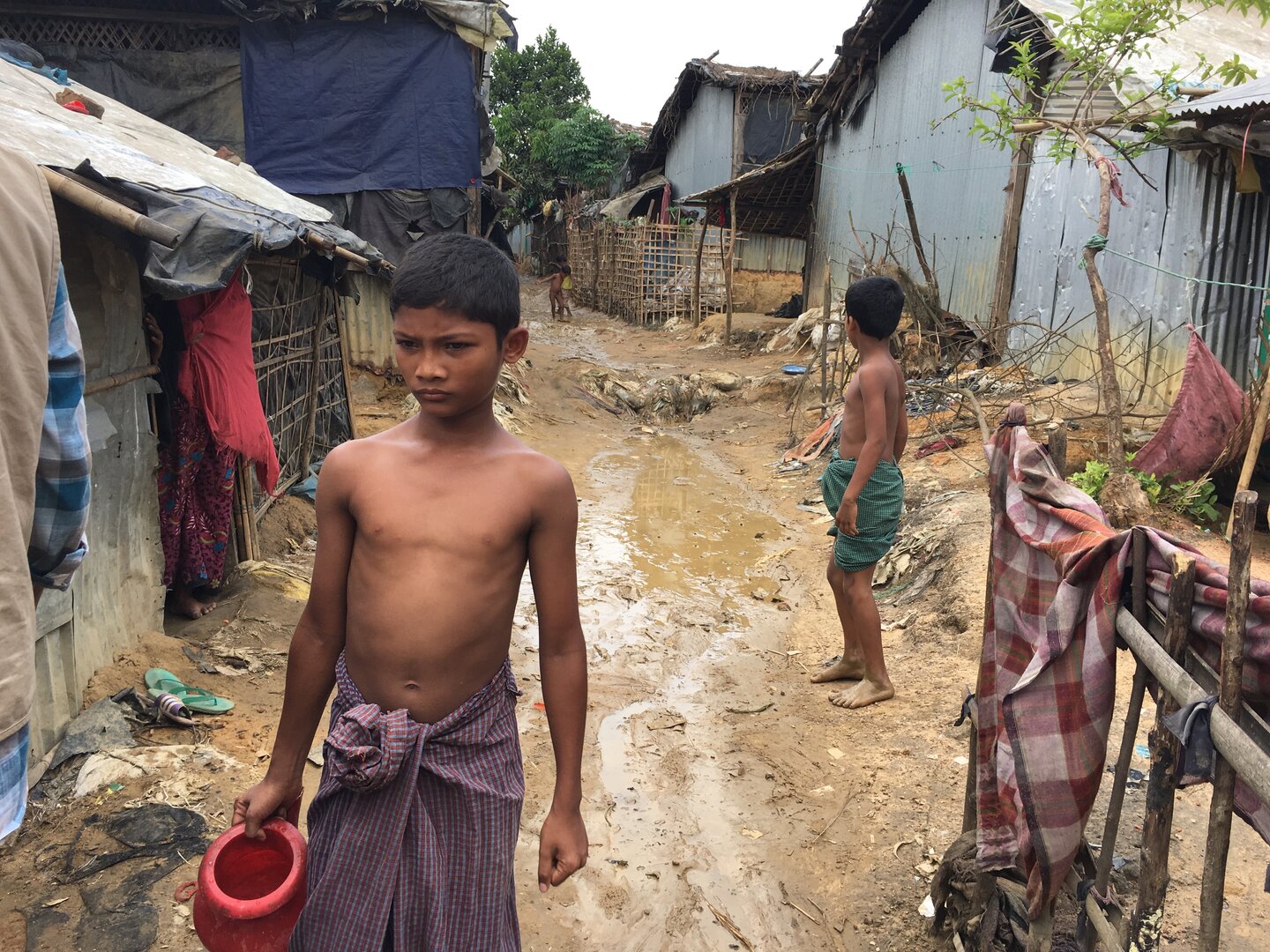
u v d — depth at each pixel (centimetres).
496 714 169
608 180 3306
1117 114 655
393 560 163
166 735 355
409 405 1062
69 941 252
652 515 766
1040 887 192
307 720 178
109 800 311
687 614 540
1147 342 836
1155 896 173
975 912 238
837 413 978
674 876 305
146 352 405
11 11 999
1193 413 634
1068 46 672
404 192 1083
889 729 390
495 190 1298
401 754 156
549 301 2730
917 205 1269
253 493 558
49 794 316
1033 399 858
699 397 1319
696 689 445
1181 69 806
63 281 169
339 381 831
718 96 2270
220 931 162
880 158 1398
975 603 481
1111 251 756
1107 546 178
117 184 342
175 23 1023
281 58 1030
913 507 698
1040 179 979
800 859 311
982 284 1097
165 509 438
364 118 1055
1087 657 181
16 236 152
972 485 707
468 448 169
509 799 168
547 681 178
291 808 181
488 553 164
